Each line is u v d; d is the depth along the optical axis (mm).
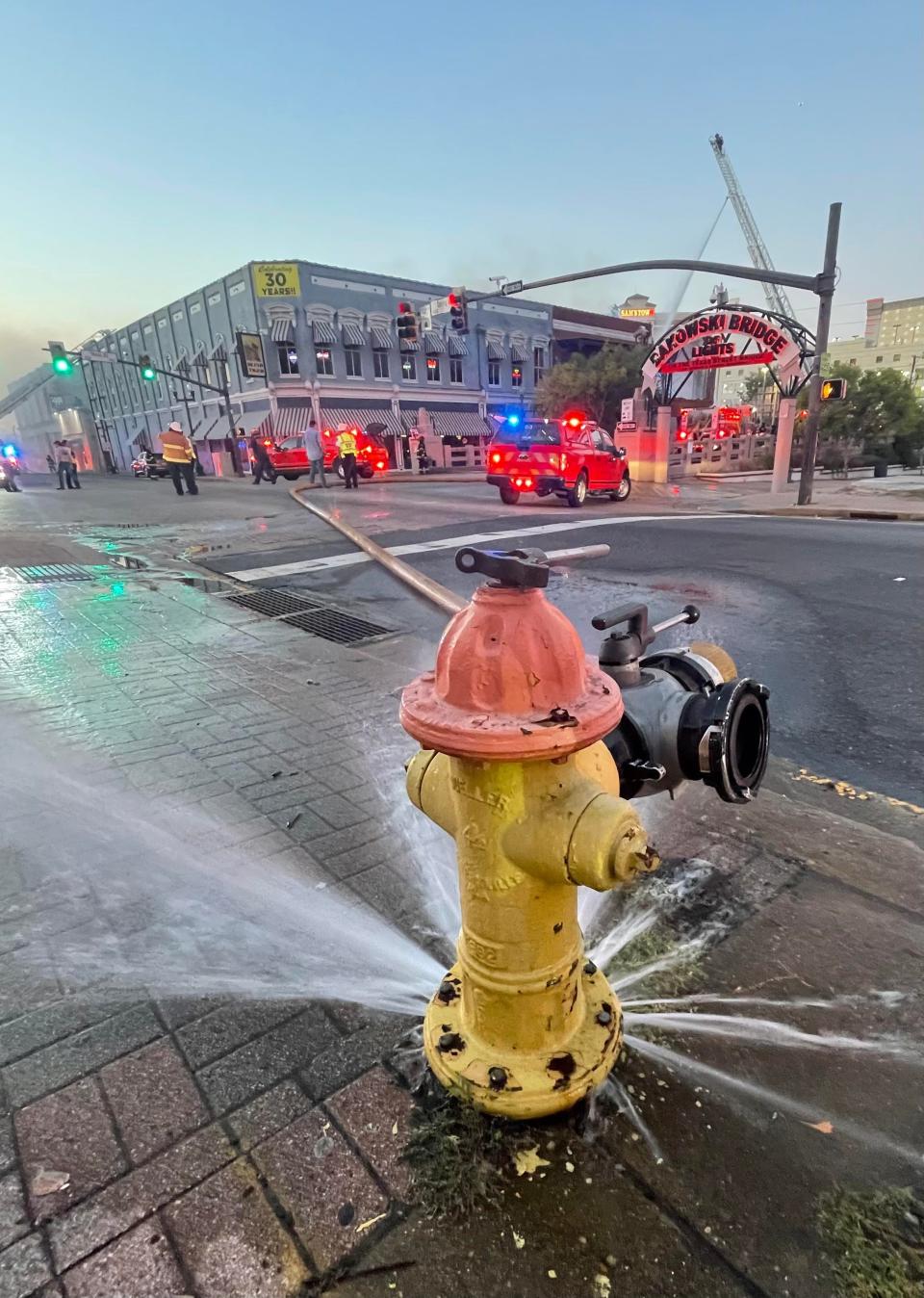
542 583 1183
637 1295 1166
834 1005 1780
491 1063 1468
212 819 2752
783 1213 1288
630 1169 1375
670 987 1860
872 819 2775
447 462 37656
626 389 37812
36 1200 1340
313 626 6035
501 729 1137
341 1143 1442
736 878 2307
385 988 1895
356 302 38312
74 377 63781
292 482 24609
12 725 3715
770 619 6023
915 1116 1480
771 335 17734
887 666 4770
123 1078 1610
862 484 21641
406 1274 1207
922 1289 1166
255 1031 1743
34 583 7688
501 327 45594
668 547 9586
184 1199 1340
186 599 6887
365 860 2482
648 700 1816
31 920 2193
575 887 1446
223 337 39344
